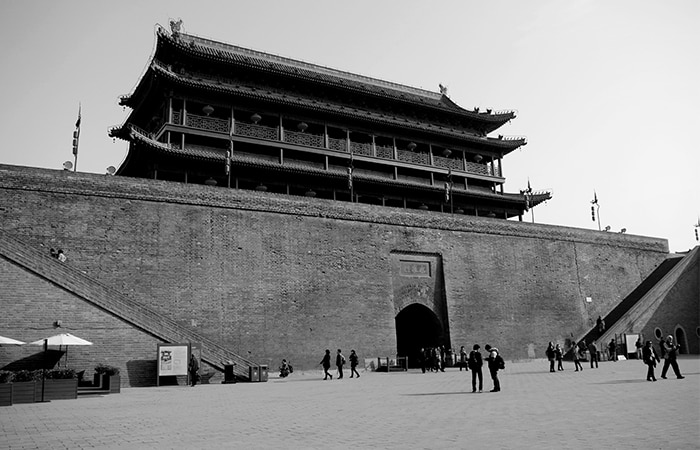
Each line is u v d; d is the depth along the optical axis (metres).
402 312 40.44
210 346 27.88
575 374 26.36
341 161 45.28
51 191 28.02
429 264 39.28
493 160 53.66
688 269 46.69
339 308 34.50
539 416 12.07
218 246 31.55
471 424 11.15
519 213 53.69
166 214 30.53
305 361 32.50
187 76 39.59
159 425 12.01
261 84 42.69
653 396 15.54
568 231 46.66
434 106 49.09
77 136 36.91
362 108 47.25
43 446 9.59
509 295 41.88
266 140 41.16
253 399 17.89
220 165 38.34
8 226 26.78
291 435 10.45
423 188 46.16
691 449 8.20
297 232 34.28
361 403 15.93
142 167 39.31
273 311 32.19
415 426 11.13
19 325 22.62
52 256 26.62
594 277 47.06
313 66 48.19
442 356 34.53
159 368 24.34
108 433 10.96
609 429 10.16
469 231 41.50
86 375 23.33
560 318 43.94
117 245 28.88
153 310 28.94
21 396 17.28
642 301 43.66
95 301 24.19
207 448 9.23
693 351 44.97
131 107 42.81
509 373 28.91
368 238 36.88
